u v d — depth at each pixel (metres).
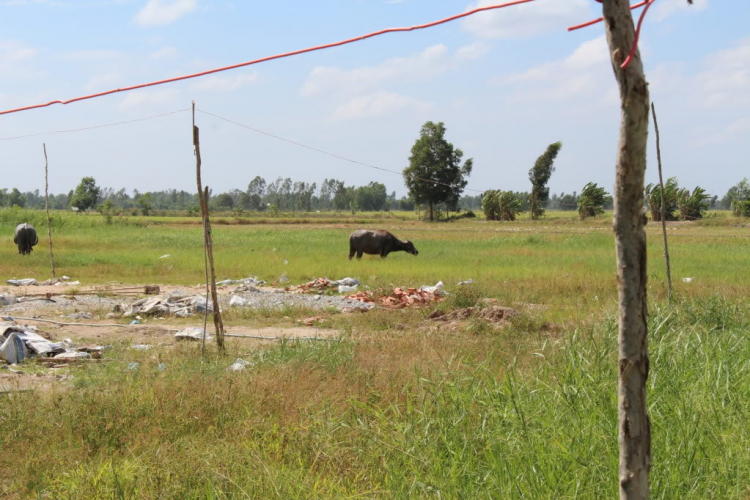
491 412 6.21
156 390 7.91
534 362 8.78
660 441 5.46
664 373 6.67
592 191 68.94
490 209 77.94
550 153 78.44
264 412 7.23
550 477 5.02
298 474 5.46
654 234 42.62
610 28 3.33
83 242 34.09
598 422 5.76
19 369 10.20
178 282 21.36
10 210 50.84
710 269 21.98
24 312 15.46
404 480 5.40
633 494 3.63
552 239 38.44
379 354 10.03
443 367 8.53
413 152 82.31
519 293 17.58
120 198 190.25
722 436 5.57
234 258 26.77
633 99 3.32
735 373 6.93
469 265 24.47
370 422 6.65
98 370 9.59
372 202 154.75
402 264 24.91
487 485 5.26
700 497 4.91
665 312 9.15
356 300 17.44
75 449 6.49
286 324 14.54
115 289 18.77
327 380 8.36
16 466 6.17
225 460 5.71
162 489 5.42
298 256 28.44
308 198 157.38
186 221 76.69
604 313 11.60
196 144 10.49
